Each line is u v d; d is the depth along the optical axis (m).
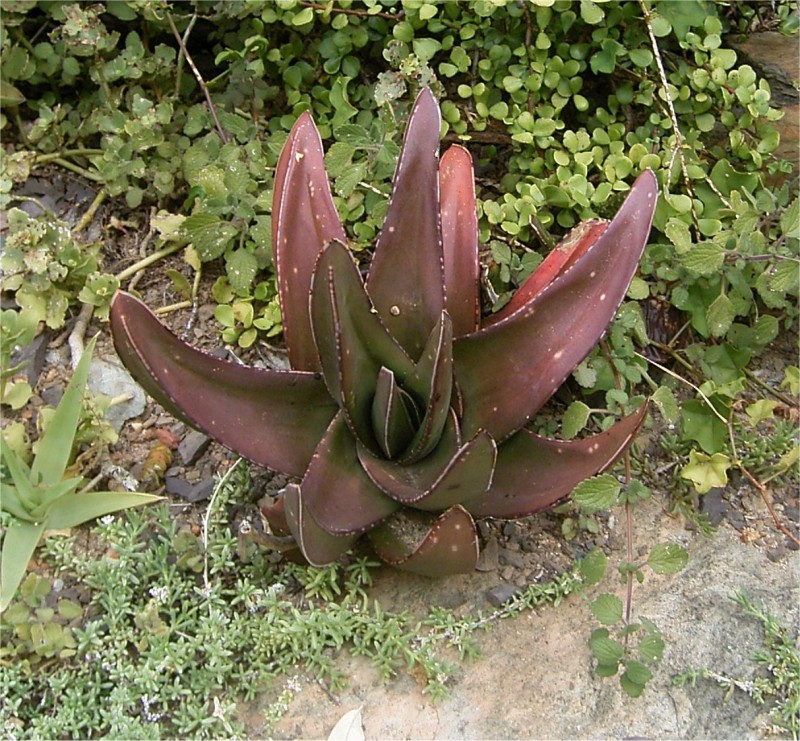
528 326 0.91
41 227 1.08
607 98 1.21
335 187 1.07
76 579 0.99
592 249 0.89
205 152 1.14
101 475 1.03
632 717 0.92
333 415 0.94
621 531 1.02
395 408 0.88
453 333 0.96
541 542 1.01
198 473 1.04
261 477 1.04
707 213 1.14
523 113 1.12
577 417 0.98
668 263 1.10
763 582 1.00
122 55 1.17
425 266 0.93
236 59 1.18
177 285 1.14
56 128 1.20
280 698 0.92
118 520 0.99
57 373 1.09
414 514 0.95
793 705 0.92
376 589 0.98
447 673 0.92
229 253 1.10
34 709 0.93
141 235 1.19
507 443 0.94
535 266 1.08
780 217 1.13
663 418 1.09
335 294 0.83
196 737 0.90
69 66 1.19
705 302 1.11
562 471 0.92
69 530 1.01
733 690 0.94
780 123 1.19
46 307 1.10
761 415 1.04
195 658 0.95
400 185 0.92
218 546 0.98
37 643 0.92
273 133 1.16
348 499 0.89
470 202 0.98
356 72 1.17
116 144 1.15
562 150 1.15
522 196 1.11
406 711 0.92
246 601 0.95
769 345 1.16
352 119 1.18
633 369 1.04
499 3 1.11
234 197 1.09
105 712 0.91
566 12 1.13
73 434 0.98
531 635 0.96
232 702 0.92
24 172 1.17
